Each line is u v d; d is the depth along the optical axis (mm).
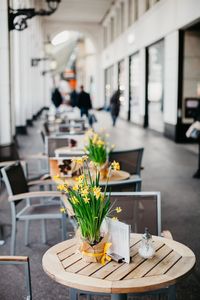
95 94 31875
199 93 12977
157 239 2832
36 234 4941
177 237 4797
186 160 9844
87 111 17109
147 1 17047
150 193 3283
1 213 5758
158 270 2363
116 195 3311
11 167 4461
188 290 3559
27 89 18547
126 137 14516
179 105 12906
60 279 2285
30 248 4512
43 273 3906
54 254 2605
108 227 2553
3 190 7012
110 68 27516
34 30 21406
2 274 3906
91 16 28625
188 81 12938
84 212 2438
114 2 24047
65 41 33844
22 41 15219
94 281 2248
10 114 8227
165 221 5375
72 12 27250
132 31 19516
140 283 2217
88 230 2459
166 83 13992
